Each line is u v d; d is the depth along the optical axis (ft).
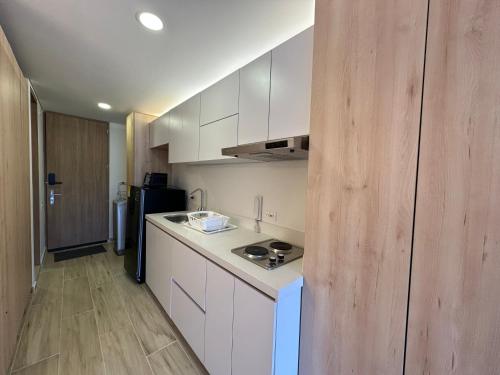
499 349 1.90
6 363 4.42
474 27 1.95
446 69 2.11
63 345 5.38
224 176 7.68
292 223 5.43
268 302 3.23
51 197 11.27
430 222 2.25
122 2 3.89
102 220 13.05
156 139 9.77
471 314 2.03
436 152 2.20
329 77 3.08
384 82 2.54
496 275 1.91
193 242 5.09
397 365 2.50
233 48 5.25
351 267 2.88
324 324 3.19
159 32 4.70
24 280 6.22
